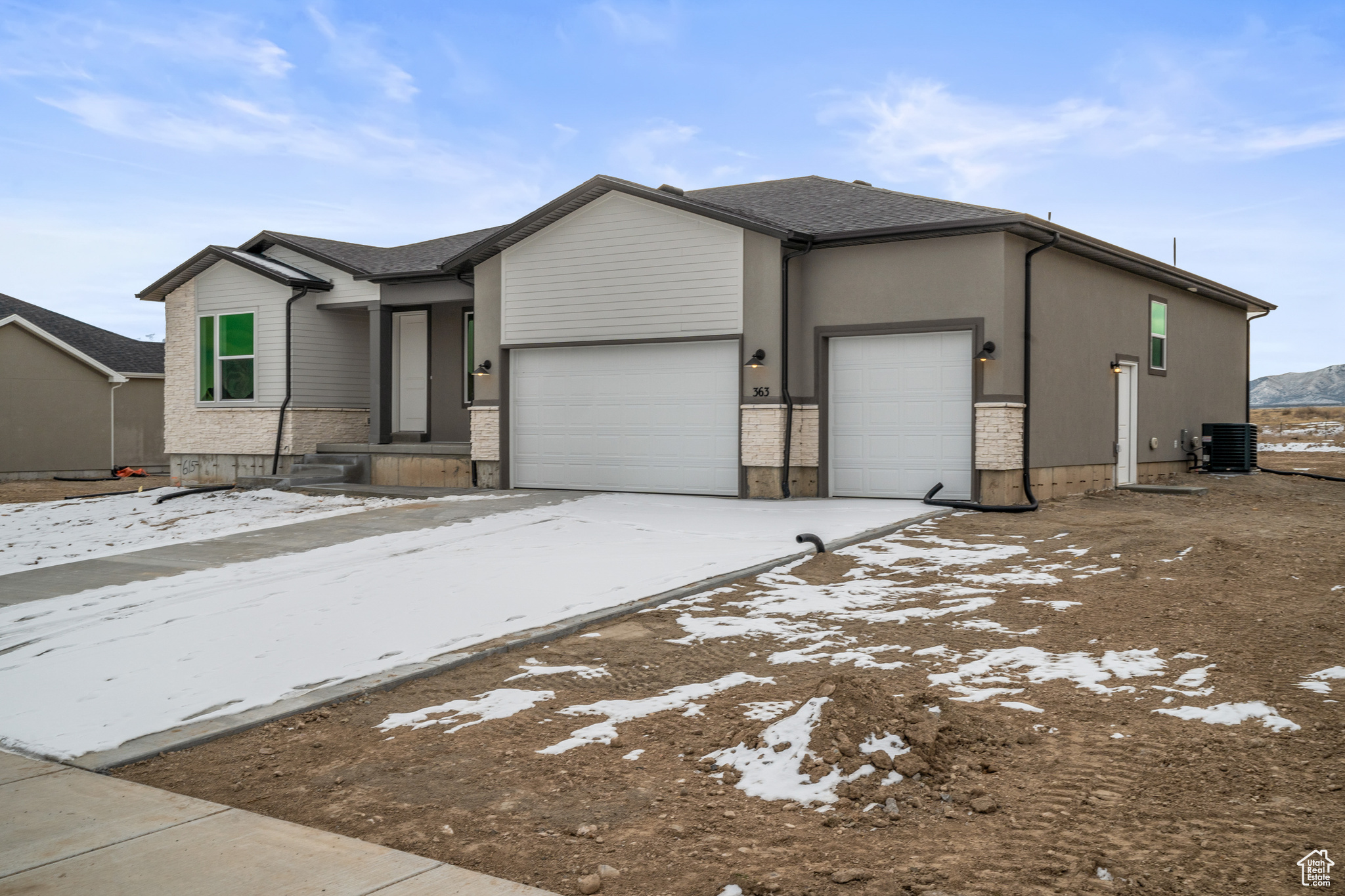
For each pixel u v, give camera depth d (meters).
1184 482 18.83
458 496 15.95
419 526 12.58
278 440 19.62
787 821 4.11
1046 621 7.36
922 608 7.95
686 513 13.08
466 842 4.04
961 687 5.81
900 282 14.33
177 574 10.13
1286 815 3.88
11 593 9.43
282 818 4.36
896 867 3.63
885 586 8.80
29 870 3.78
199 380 20.86
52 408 28.66
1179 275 18.83
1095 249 15.56
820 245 14.82
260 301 20.02
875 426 14.71
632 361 16.08
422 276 18.42
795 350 14.98
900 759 4.50
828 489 14.99
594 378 16.42
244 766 5.08
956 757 4.64
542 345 16.69
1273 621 6.87
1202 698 5.39
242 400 20.25
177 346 21.27
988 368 13.73
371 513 14.02
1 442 27.47
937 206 15.37
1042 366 14.77
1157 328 19.11
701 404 15.46
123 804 4.50
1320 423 59.59
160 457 32.25
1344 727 4.76
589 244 16.16
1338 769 4.28
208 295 20.73
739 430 15.02
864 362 14.77
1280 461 29.56
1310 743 4.59
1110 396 17.06
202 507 16.44
